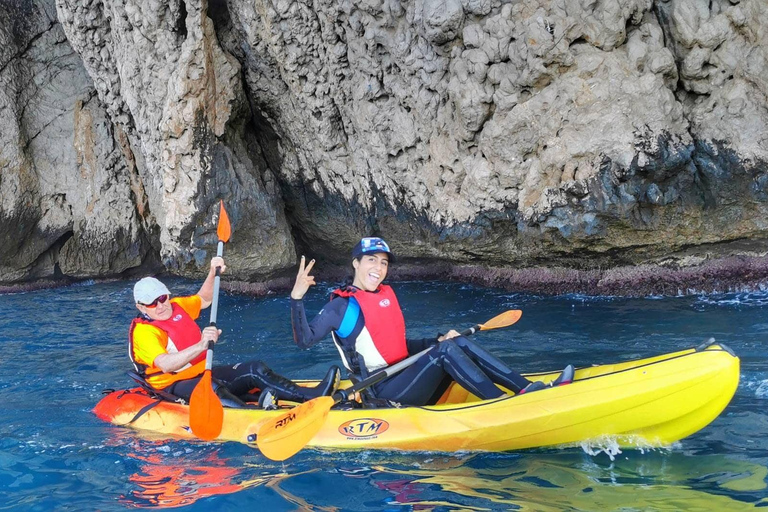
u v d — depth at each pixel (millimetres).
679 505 2754
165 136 7914
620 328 5758
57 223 9891
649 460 3215
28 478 3410
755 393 3984
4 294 9453
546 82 6762
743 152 6383
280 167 8992
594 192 6664
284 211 8938
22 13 9734
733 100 6426
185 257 8219
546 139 6816
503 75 6902
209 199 8031
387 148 7973
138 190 9984
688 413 3193
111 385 5129
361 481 3180
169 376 4219
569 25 6531
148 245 10227
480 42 6914
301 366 5359
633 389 3201
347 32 7801
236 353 5844
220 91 8086
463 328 6199
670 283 6953
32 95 9828
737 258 6766
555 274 7504
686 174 6551
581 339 5531
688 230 6707
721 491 2859
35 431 4102
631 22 6617
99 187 9930
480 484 3074
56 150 9914
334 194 8680
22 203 9594
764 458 3154
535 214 7039
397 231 8352
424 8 7098
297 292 3482
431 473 3232
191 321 4305
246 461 3504
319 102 8227
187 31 7840
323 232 9039
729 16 6391
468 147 7379
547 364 4945
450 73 7258
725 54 6438
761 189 6398
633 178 6543
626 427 3264
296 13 7809
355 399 3873
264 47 8133
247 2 7941
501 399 3416
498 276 7949
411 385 3656
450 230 7719
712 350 3221
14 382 5246
